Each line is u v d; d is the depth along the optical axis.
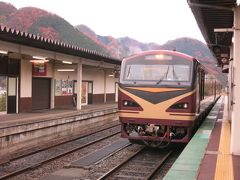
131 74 10.95
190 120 10.36
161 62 10.87
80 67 21.38
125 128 11.02
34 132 13.32
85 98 26.70
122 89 10.82
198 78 11.39
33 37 13.70
